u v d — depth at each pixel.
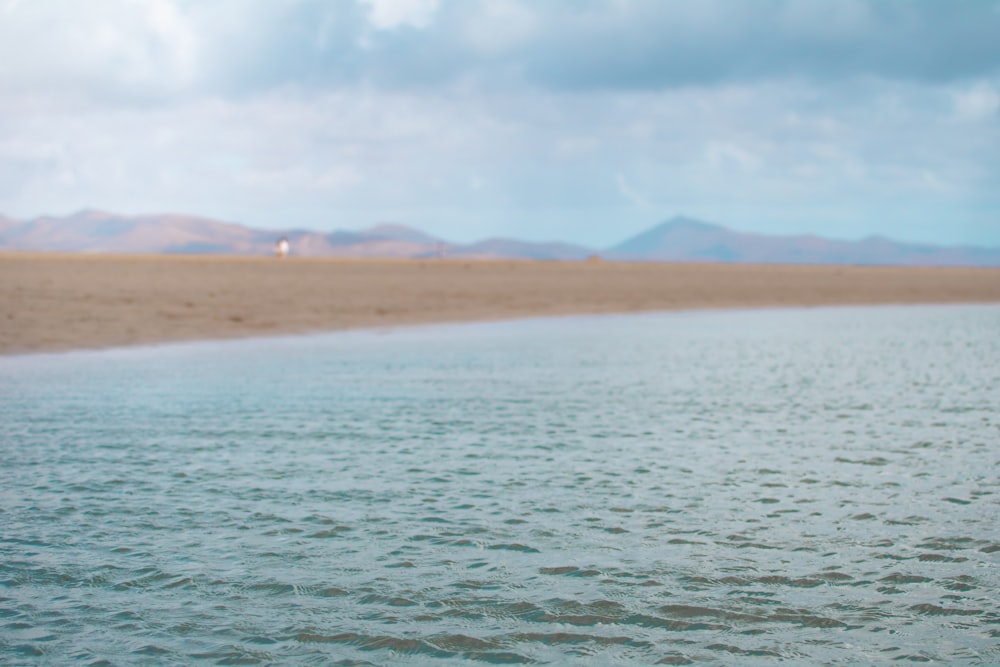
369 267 100.50
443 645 6.58
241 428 14.26
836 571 8.01
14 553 8.37
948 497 10.40
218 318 34.38
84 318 32.06
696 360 24.17
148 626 6.88
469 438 13.62
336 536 8.90
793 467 11.83
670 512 9.77
